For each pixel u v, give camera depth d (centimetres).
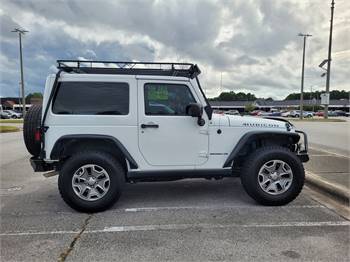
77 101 457
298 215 436
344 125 2755
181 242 353
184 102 478
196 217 430
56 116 448
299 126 2588
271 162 478
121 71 479
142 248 339
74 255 325
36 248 340
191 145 478
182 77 478
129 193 547
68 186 442
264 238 362
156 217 431
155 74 484
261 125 496
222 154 486
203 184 607
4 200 512
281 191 479
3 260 315
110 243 352
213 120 483
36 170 452
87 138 452
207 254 325
